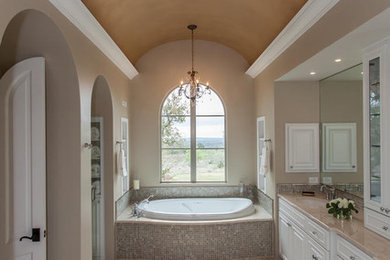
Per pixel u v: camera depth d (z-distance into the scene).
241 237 3.80
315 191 3.78
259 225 3.85
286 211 3.49
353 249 2.08
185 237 3.74
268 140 4.05
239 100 5.00
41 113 2.16
